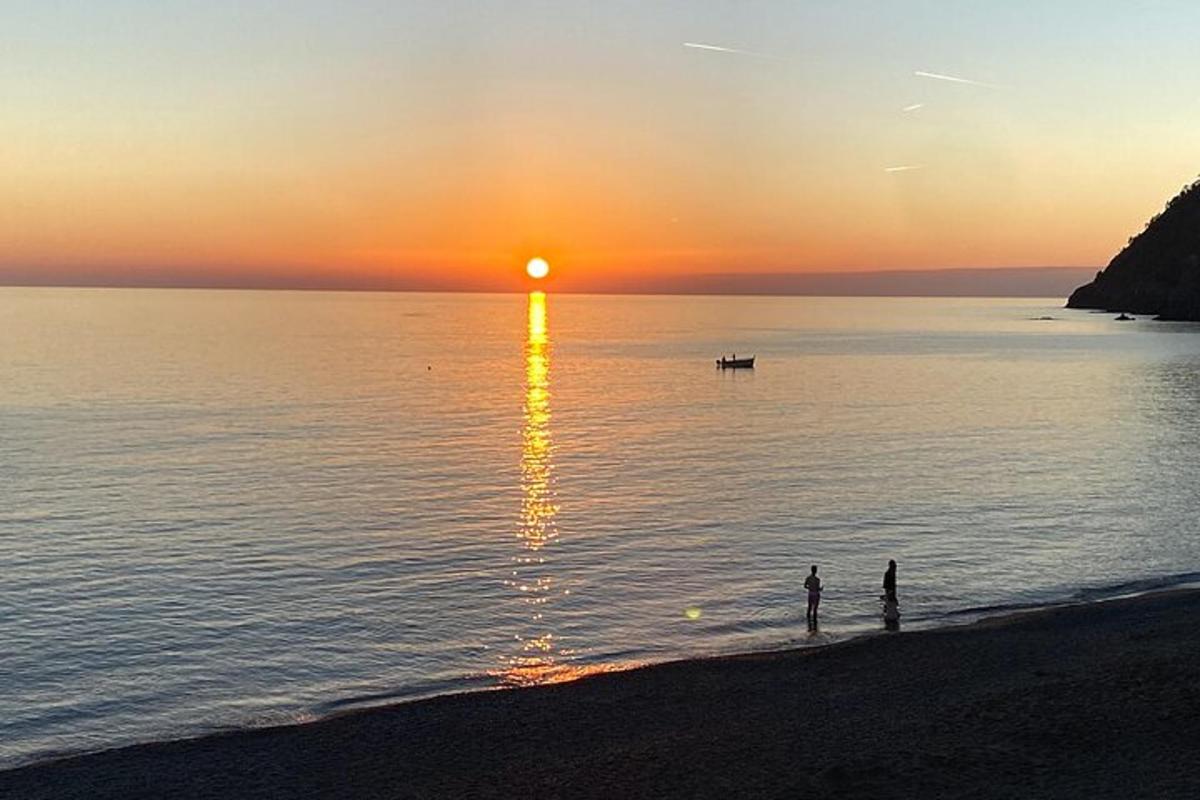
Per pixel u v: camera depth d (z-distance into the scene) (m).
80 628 30.58
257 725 23.75
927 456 63.50
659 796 17.53
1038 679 23.05
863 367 142.12
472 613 32.22
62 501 49.19
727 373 132.50
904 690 23.28
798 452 65.62
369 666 27.70
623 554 39.56
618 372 134.50
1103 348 174.25
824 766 18.30
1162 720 19.42
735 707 22.91
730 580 35.84
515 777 19.16
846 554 39.41
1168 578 35.97
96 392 99.62
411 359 155.62
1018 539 41.69
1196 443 68.44
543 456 64.25
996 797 16.47
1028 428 77.19
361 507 48.12
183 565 37.66
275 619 31.47
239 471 57.88
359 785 19.33
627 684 25.08
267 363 140.62
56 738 23.20
